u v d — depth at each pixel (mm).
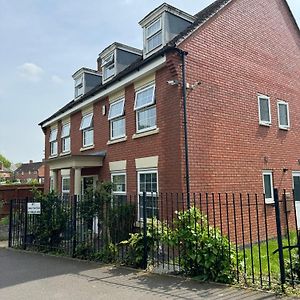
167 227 6980
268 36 12492
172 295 5090
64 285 5938
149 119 10375
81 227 8758
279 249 5258
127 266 7141
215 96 9945
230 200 9695
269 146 11500
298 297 4762
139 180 10586
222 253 5797
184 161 8859
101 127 13000
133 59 13414
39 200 10180
